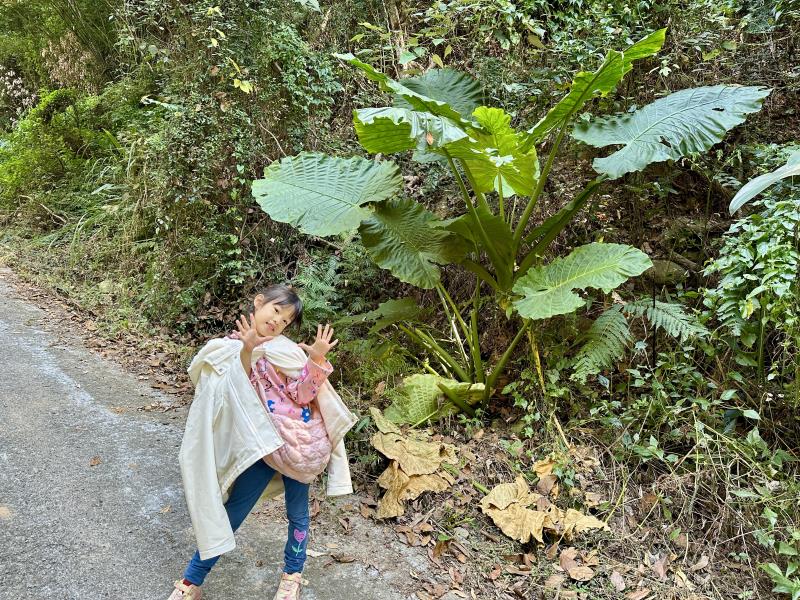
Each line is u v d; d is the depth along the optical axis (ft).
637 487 10.53
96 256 20.68
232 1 16.14
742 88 11.38
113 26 26.53
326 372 7.01
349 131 18.60
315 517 9.73
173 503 9.47
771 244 9.68
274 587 8.07
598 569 9.23
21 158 26.11
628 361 12.27
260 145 16.52
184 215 16.79
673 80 14.32
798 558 9.07
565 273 10.94
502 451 11.56
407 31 19.30
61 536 8.38
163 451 10.98
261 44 16.55
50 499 9.16
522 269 12.08
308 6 18.75
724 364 11.48
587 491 10.57
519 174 11.33
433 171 15.61
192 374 7.19
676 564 9.41
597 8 14.15
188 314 16.62
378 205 12.43
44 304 18.30
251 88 16.22
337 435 7.41
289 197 12.20
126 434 11.41
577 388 12.19
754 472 10.00
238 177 16.35
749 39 14.96
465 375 12.85
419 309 13.34
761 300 9.96
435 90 13.62
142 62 23.80
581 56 13.44
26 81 33.22
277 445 6.73
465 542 9.52
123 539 8.52
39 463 10.06
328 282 15.62
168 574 7.99
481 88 13.69
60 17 28.60
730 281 10.27
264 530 9.25
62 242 23.00
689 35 14.11
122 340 16.14
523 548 9.57
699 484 10.14
